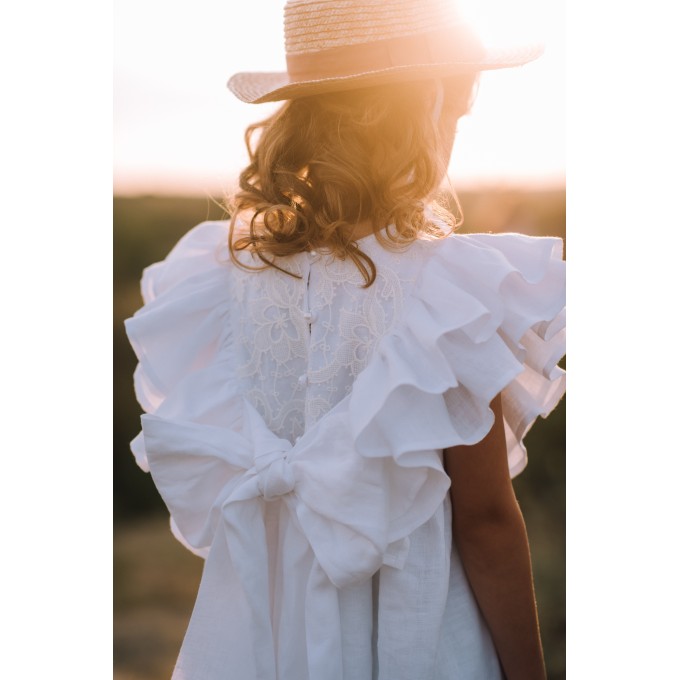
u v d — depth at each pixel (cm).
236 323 139
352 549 117
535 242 126
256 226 135
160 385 139
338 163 123
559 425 418
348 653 122
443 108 131
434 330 116
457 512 125
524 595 125
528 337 130
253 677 123
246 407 133
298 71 130
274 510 131
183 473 130
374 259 124
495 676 129
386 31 124
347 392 125
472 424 118
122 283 513
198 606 127
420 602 121
